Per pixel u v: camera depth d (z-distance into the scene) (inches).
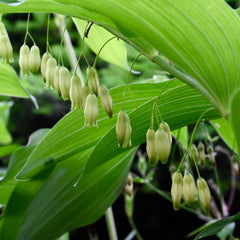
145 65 37.2
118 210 48.1
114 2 9.4
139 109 12.2
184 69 10.1
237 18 9.2
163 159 11.1
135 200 47.2
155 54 10.6
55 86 12.6
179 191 11.4
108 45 17.2
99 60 44.7
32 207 15.4
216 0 9.0
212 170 33.4
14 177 15.1
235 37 9.4
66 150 14.3
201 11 9.2
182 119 12.8
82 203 15.5
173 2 9.2
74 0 9.6
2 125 28.3
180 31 9.5
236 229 34.5
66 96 12.5
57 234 15.5
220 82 9.9
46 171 15.4
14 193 15.8
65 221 15.6
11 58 13.3
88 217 15.8
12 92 16.4
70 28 44.4
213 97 10.2
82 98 12.0
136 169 41.4
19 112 47.0
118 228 48.3
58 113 47.4
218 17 9.3
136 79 40.6
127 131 11.5
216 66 9.8
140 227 47.8
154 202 46.8
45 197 15.4
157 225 47.1
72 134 13.9
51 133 13.7
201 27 9.4
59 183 15.4
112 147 12.6
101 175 15.2
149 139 11.3
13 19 46.2
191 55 9.8
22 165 15.6
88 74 11.9
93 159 12.6
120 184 16.0
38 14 45.2
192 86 10.4
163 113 12.5
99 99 13.6
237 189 37.7
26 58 13.2
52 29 46.1
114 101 14.0
